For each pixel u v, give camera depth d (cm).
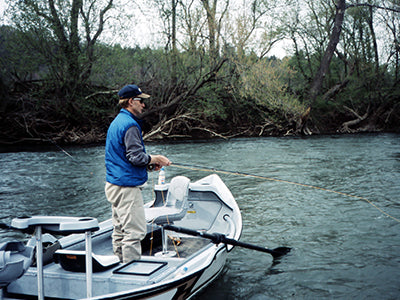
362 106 2508
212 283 384
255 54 1970
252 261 440
